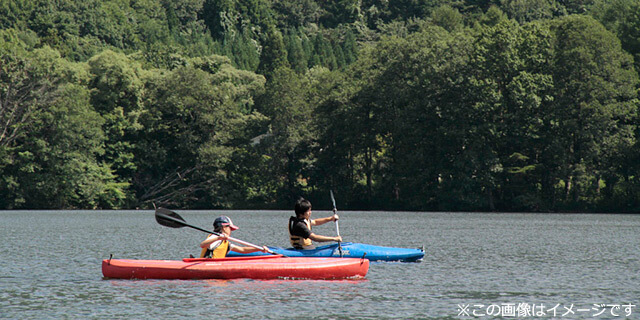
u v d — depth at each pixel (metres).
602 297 52.03
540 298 51.41
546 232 134.25
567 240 110.56
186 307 46.78
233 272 59.06
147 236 116.44
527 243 103.38
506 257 81.00
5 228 142.50
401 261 74.31
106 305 47.53
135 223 166.62
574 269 68.94
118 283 57.12
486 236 120.00
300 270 59.53
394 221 187.12
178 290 53.56
